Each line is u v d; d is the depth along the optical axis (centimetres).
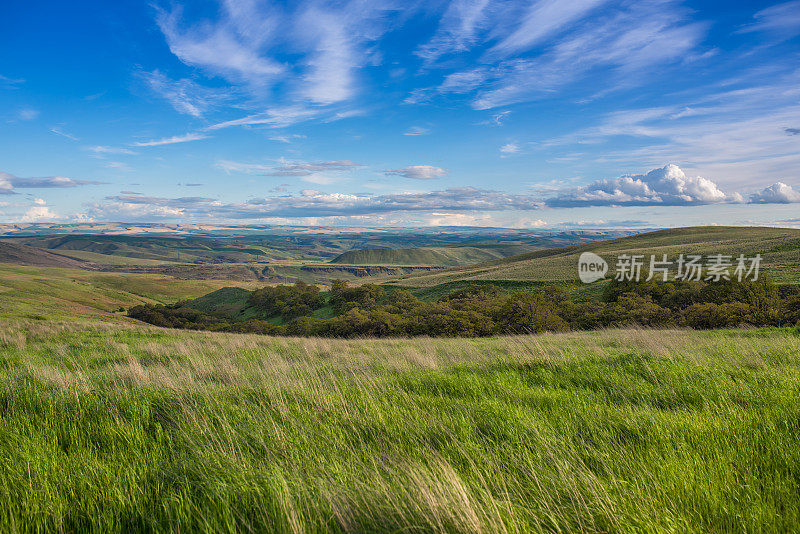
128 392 470
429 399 452
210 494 242
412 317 3750
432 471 262
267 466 279
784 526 214
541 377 603
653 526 210
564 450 301
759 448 298
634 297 3338
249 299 10200
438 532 207
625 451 296
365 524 221
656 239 10919
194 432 341
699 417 362
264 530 213
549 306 3344
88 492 249
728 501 231
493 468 277
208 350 1072
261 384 516
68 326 1886
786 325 1664
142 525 228
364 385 515
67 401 436
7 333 1450
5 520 226
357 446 323
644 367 619
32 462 281
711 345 845
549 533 215
